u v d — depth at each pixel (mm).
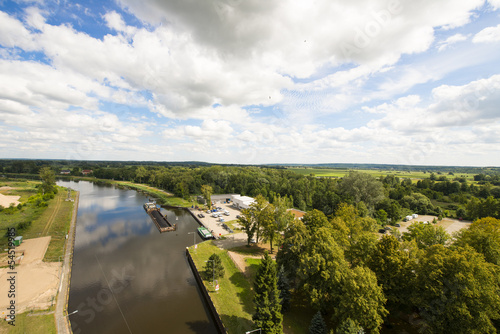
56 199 115562
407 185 118438
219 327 33562
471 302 24625
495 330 24438
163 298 41062
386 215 82812
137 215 98000
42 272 46781
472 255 26688
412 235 49875
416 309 33844
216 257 45188
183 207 110375
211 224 82000
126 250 61219
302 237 39000
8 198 101125
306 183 118375
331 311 35438
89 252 59188
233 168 176125
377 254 32344
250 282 43719
